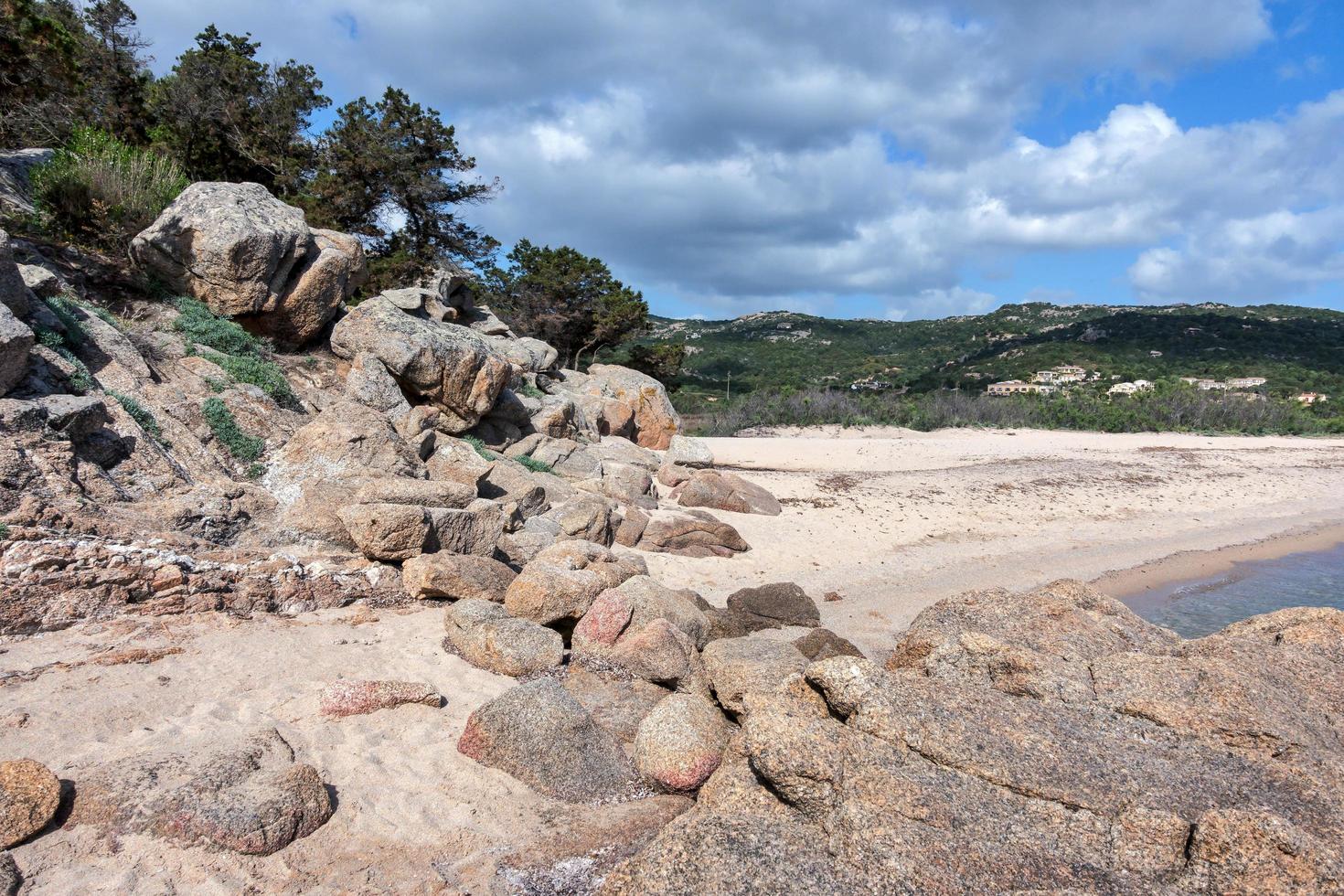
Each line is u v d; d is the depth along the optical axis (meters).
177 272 15.66
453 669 8.05
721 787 5.64
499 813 5.88
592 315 42.34
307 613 8.84
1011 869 4.32
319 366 16.94
